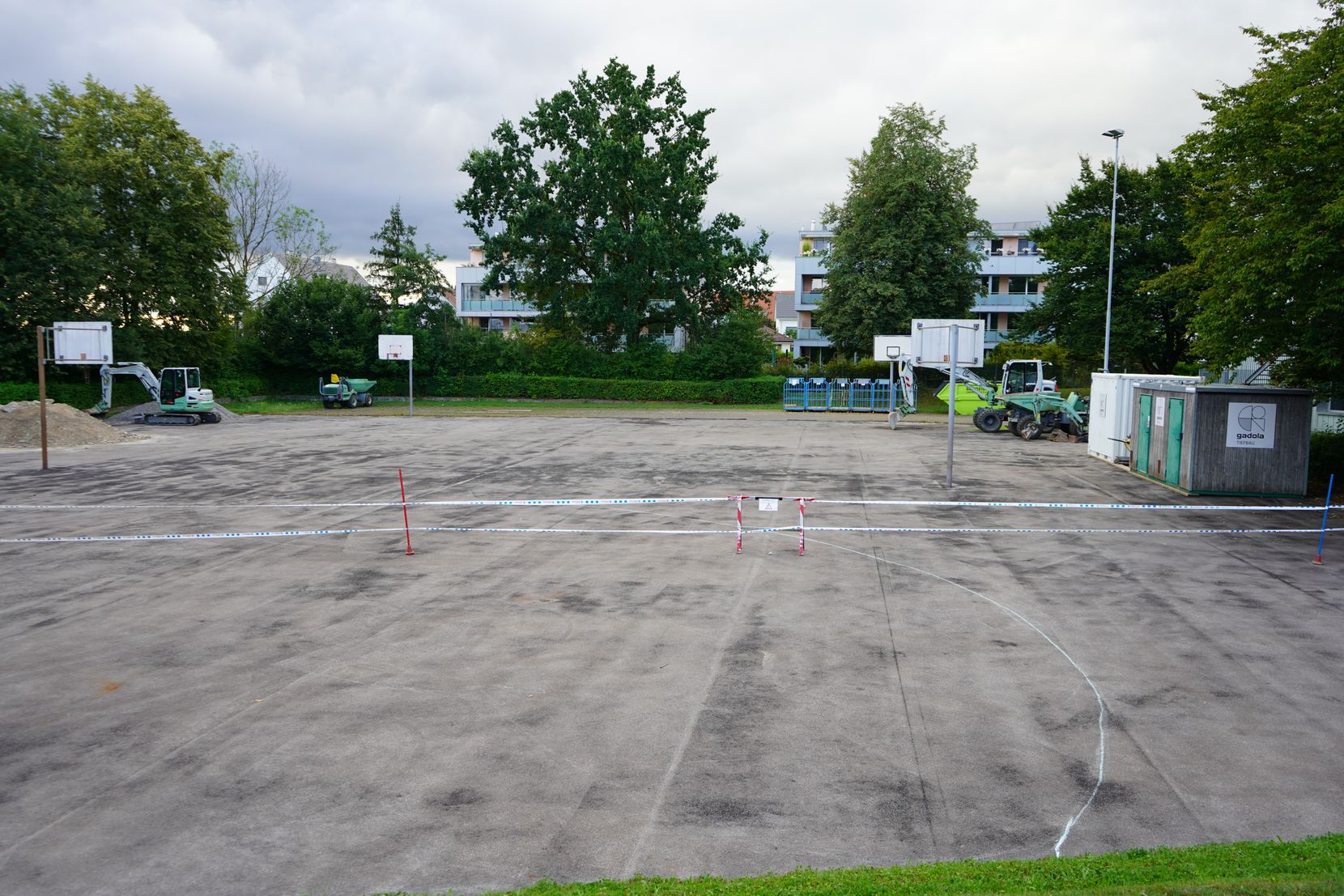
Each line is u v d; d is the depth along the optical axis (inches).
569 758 265.7
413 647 366.3
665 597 438.6
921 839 220.5
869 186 2055.9
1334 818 231.8
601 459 1007.0
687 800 240.4
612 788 246.7
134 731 285.7
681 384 2206.0
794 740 277.9
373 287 2337.6
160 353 1839.3
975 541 570.3
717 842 219.0
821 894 178.4
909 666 343.3
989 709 302.0
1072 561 515.2
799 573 486.6
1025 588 457.1
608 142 2052.2
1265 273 647.1
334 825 228.1
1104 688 321.4
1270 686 323.9
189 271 1860.2
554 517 651.5
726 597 438.3
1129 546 556.7
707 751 269.9
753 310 2353.6
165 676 334.3
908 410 1705.2
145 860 212.1
